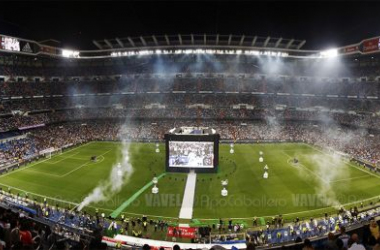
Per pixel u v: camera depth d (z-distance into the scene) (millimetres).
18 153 68125
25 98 91000
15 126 79375
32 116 88625
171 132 61844
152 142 89375
